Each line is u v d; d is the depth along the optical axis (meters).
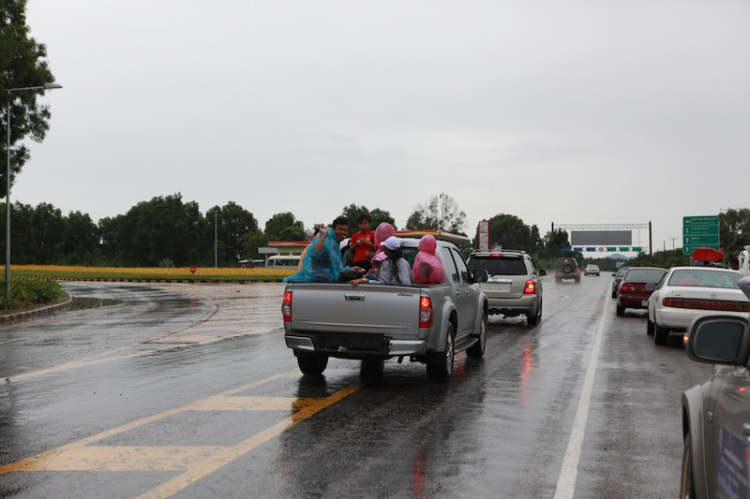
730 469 2.96
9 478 5.18
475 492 4.94
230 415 7.32
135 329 17.30
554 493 4.94
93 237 163.62
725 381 3.27
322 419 7.16
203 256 138.88
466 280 11.45
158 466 5.49
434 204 87.50
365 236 10.91
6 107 29.48
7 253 26.72
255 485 5.04
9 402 8.03
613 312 23.55
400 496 4.83
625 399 8.42
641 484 5.17
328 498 4.78
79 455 5.80
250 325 18.05
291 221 173.88
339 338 8.80
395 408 7.75
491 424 7.03
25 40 30.77
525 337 15.61
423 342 8.57
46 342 14.59
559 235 134.62
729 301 13.59
